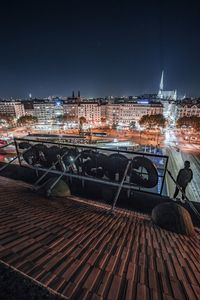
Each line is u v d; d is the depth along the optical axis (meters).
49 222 4.70
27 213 5.13
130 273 2.92
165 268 3.38
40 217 4.97
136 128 113.31
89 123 135.00
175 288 2.76
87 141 74.38
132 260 3.43
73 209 6.57
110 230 4.98
